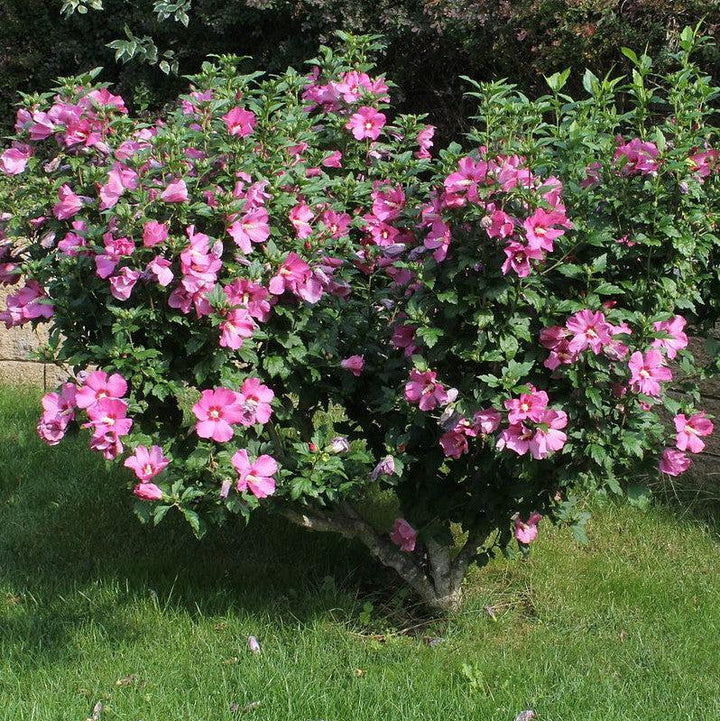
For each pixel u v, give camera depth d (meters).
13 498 4.31
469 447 3.12
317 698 2.90
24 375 5.66
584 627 3.44
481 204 2.67
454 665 3.15
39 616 3.38
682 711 2.90
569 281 2.93
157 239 2.61
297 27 7.05
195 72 7.62
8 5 7.86
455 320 2.90
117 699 2.90
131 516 4.14
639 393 2.85
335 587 3.60
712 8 5.14
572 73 5.73
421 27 6.20
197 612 3.43
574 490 3.75
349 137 3.47
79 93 2.98
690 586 3.71
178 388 2.81
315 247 2.94
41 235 2.99
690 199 2.97
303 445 2.92
